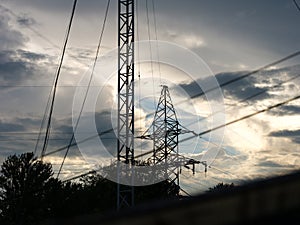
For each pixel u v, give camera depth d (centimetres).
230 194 845
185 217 816
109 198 6700
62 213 6612
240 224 838
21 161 6588
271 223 848
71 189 6812
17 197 6481
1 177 6506
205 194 866
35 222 6431
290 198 859
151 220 803
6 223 6378
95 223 797
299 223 846
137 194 5803
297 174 902
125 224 796
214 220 829
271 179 891
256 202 850
